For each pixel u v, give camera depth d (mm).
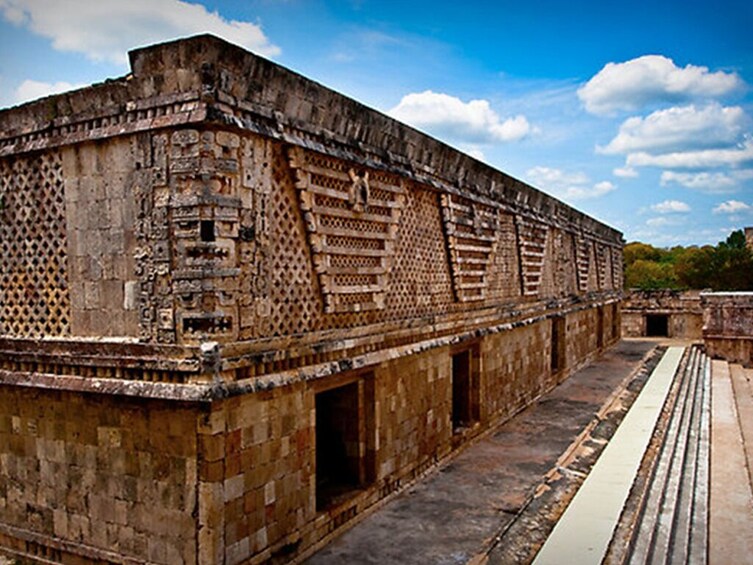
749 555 7773
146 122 6961
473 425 13883
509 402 16109
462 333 13078
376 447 9953
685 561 7477
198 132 6738
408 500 10312
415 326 11039
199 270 6777
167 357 6922
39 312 8172
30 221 8188
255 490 7391
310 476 8344
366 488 9703
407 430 10945
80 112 7586
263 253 7480
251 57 7047
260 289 7453
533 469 11945
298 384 8125
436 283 12164
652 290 35938
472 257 13906
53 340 7812
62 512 7969
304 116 8070
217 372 6707
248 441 7281
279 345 7684
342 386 9797
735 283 49656
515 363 16578
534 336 18250
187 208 6797
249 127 7059
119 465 7434
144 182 7082
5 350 8281
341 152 8742
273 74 7406
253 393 7277
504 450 13250
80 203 7648
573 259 22906
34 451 8180
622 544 7586
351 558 8258
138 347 7125
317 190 8344
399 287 10820
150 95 7012
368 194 9516
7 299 8469
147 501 7242
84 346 7551
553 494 10266
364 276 9664
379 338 9859
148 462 7207
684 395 17562
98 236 7523
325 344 8492
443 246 12445
